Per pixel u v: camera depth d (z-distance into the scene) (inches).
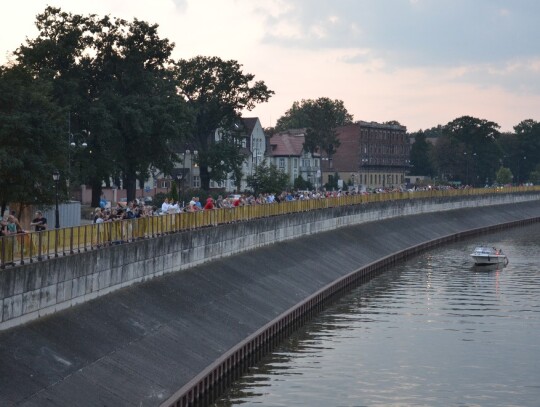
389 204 6525.6
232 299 3110.2
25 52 4495.6
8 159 3014.3
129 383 2079.2
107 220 2642.7
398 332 3221.0
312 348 2947.8
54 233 2202.3
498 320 3469.5
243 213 3833.7
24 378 1835.6
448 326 3344.0
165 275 2913.4
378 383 2517.2
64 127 3523.6
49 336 2046.0
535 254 6003.9
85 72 4640.8
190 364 2368.4
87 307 2314.2
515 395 2427.4
